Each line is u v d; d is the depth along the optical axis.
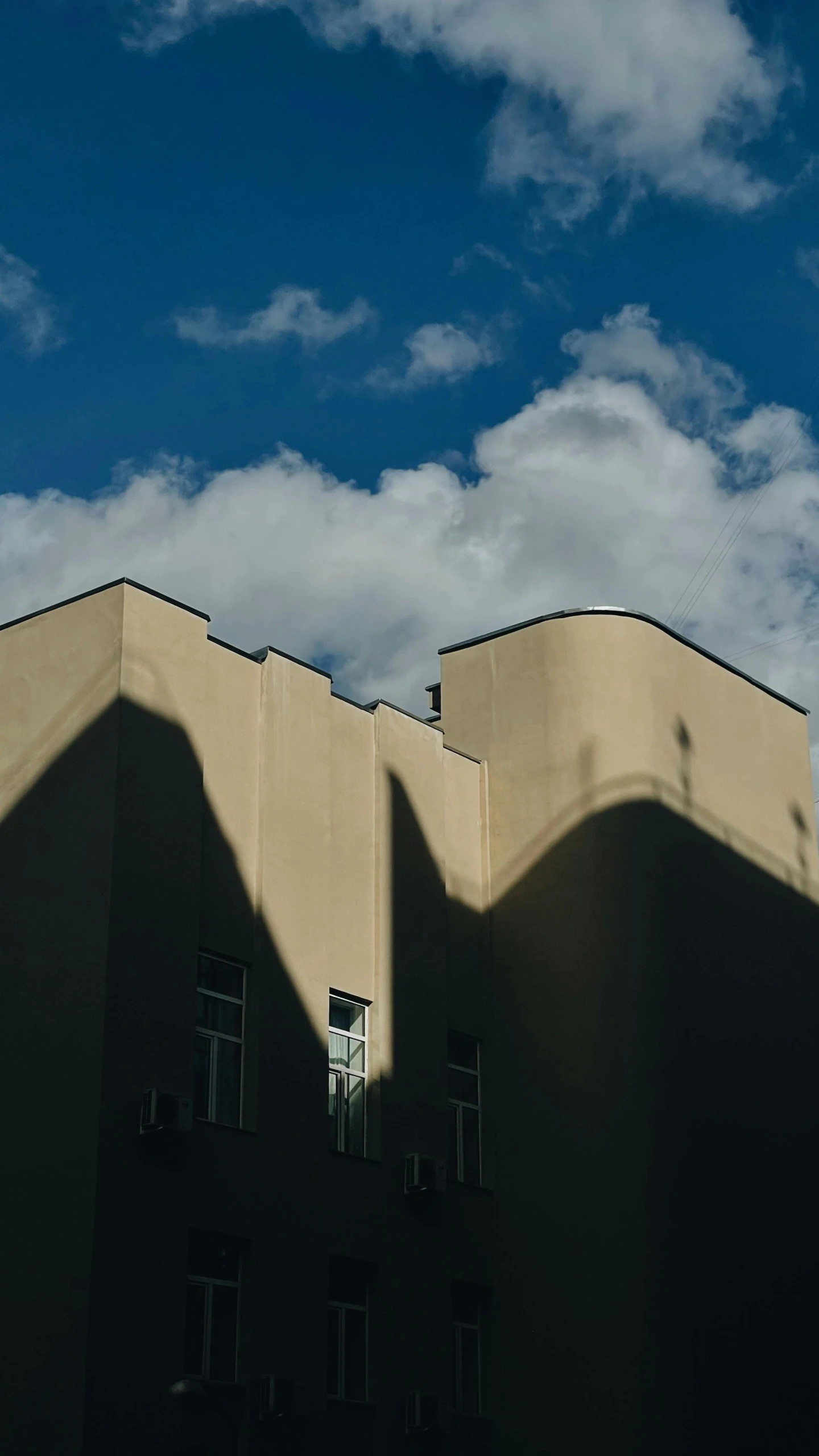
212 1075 24.53
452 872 30.42
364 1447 24.92
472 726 32.34
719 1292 28.41
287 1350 24.02
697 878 31.02
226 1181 23.84
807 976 33.50
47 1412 21.17
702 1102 29.38
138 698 24.55
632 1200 27.70
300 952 26.28
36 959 23.72
